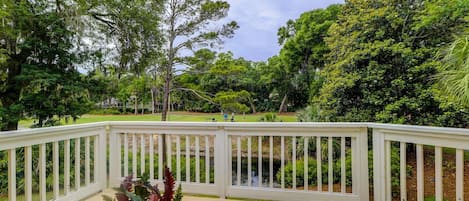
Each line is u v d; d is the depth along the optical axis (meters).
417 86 6.34
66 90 6.28
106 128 3.11
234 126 2.81
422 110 6.33
